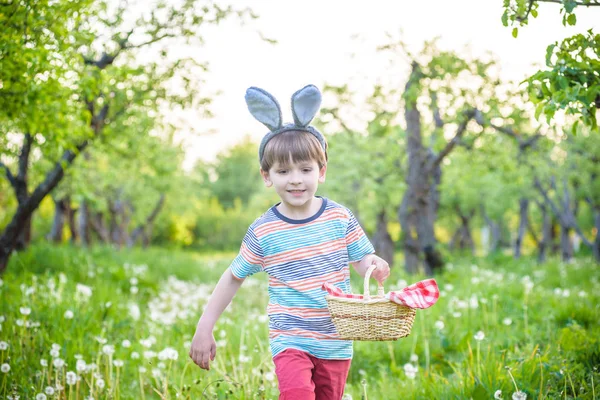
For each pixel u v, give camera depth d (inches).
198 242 2231.8
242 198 3029.0
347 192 741.9
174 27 335.0
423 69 438.6
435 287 100.5
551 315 243.9
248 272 115.3
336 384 111.3
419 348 210.2
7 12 175.8
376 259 115.0
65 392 160.4
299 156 109.8
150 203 1106.7
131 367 191.2
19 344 182.1
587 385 147.2
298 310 110.3
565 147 725.9
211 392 159.3
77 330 209.9
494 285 335.6
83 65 254.2
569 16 125.7
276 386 159.5
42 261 405.1
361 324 100.3
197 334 114.3
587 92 125.2
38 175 402.3
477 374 152.3
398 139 601.9
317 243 112.1
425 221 516.1
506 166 522.3
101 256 574.2
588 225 1357.0
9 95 197.2
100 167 621.0
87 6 196.9
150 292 392.8
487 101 427.2
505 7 131.6
